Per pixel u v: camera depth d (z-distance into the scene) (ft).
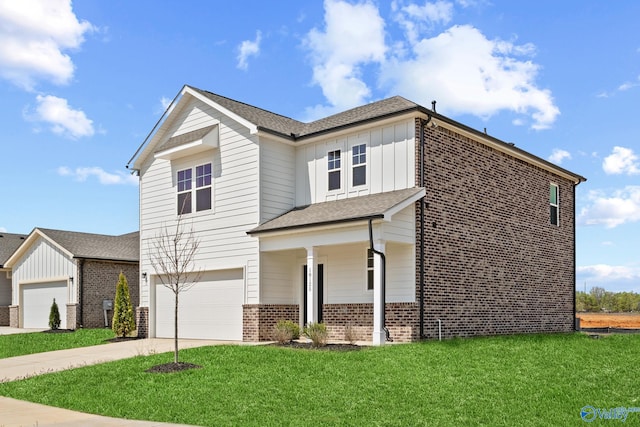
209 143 67.00
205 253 67.77
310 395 35.94
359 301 59.36
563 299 79.00
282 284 63.87
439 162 59.52
